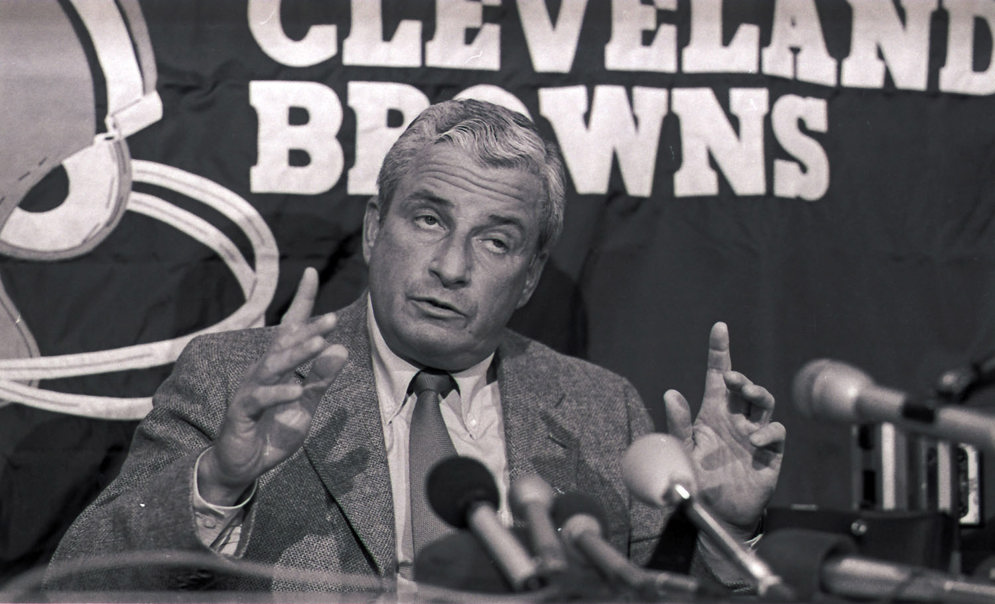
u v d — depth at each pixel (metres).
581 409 6.88
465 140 6.24
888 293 8.22
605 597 3.57
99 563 5.17
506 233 6.23
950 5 8.28
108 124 7.71
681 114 8.12
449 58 7.98
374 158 7.93
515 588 3.62
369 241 6.73
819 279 8.17
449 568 3.91
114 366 7.68
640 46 8.10
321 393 5.12
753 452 5.54
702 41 8.13
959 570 4.78
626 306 8.10
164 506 5.21
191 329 7.76
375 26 7.93
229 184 7.81
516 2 8.02
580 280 8.06
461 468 3.97
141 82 7.75
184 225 7.78
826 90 8.21
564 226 8.05
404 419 6.43
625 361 8.09
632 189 8.10
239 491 5.26
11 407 7.57
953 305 8.26
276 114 7.85
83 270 7.68
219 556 5.23
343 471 6.07
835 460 8.08
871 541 4.34
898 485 4.92
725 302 8.12
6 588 5.50
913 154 8.27
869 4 8.23
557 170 6.59
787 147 8.17
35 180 7.64
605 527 3.93
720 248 8.13
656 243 8.11
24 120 7.64
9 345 7.59
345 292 7.92
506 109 6.51
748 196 8.15
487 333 6.29
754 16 8.14
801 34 8.20
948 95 8.30
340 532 6.00
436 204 6.18
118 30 7.72
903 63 8.27
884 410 3.76
